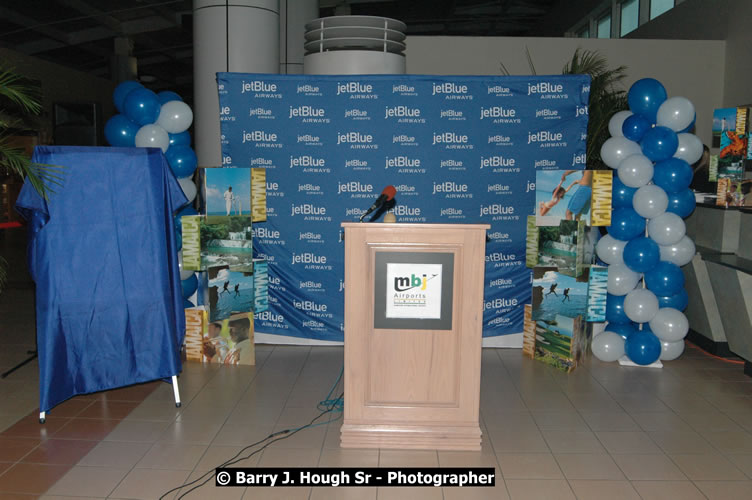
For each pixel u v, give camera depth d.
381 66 5.48
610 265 4.48
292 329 4.94
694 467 3.01
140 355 3.57
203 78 6.04
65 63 17.41
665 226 4.23
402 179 4.71
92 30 13.97
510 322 4.93
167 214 3.60
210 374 4.32
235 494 2.72
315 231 4.80
